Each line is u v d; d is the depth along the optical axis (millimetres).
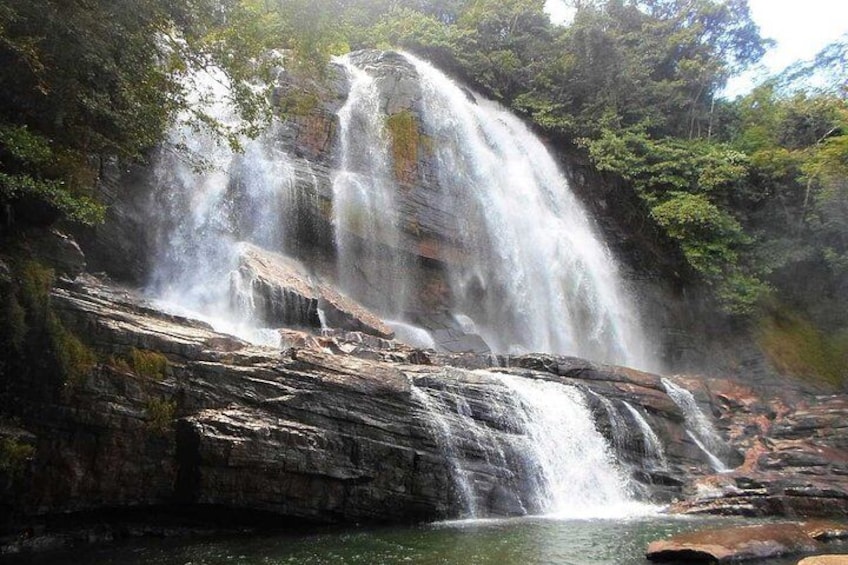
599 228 39094
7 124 12273
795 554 11336
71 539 11234
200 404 12375
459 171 33031
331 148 29250
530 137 40781
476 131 35688
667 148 38781
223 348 13438
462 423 15367
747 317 34062
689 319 35188
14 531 10742
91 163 18828
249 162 25641
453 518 14383
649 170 37844
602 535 12797
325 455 12961
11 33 12133
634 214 38219
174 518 12188
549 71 42844
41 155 12070
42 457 10844
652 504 17375
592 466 17781
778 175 37500
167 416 11938
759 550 11008
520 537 12445
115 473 11406
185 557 10430
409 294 29062
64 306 11625
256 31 17750
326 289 24031
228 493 11898
